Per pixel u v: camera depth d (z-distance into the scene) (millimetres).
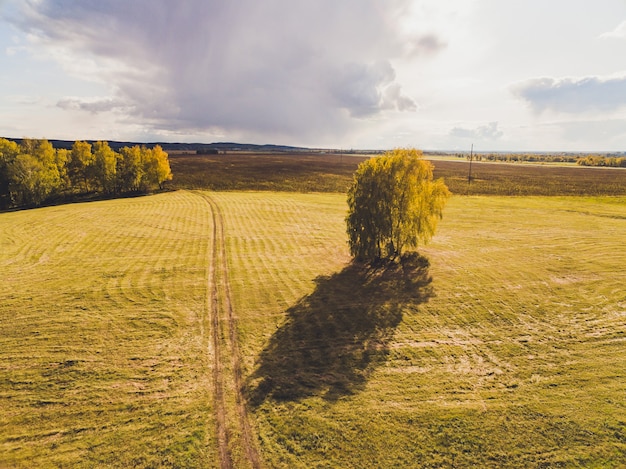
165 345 20406
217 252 37594
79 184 85375
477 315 24156
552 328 22453
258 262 34719
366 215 33062
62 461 12797
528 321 23359
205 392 16625
